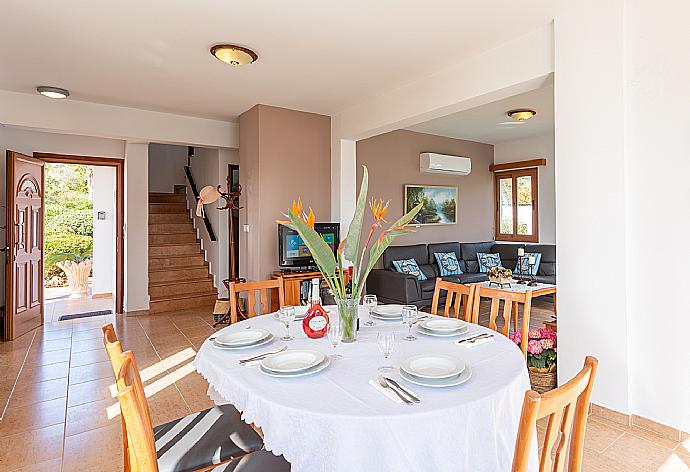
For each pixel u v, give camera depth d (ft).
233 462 4.75
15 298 14.67
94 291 22.41
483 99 11.14
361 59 11.18
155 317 17.67
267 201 15.33
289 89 13.58
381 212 6.40
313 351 5.64
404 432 4.00
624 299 8.01
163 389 10.25
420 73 12.14
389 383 4.71
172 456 4.82
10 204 14.35
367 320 7.76
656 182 7.70
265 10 8.69
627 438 7.72
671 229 7.57
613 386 8.25
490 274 16.37
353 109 15.49
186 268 21.31
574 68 8.56
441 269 20.66
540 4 8.53
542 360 9.73
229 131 17.74
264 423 4.40
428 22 9.19
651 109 7.71
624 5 7.89
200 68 11.80
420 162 21.74
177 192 28.81
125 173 18.38
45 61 11.29
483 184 24.53
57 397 9.81
